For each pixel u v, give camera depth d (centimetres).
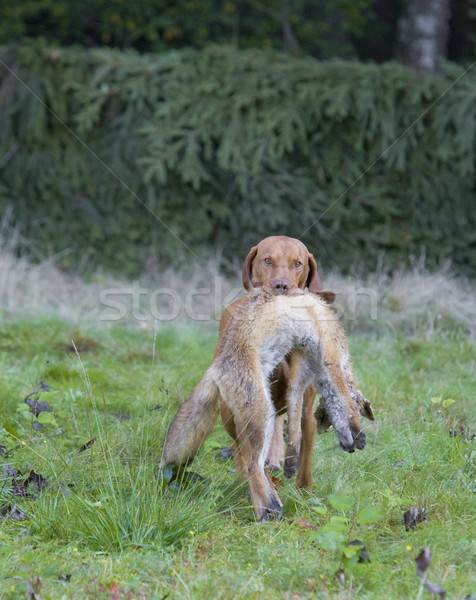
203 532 692
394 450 905
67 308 1745
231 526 710
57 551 647
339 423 723
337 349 748
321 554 638
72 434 980
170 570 611
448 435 954
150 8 2964
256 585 581
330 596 568
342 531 671
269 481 762
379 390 1169
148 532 671
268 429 729
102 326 1647
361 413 787
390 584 588
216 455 920
